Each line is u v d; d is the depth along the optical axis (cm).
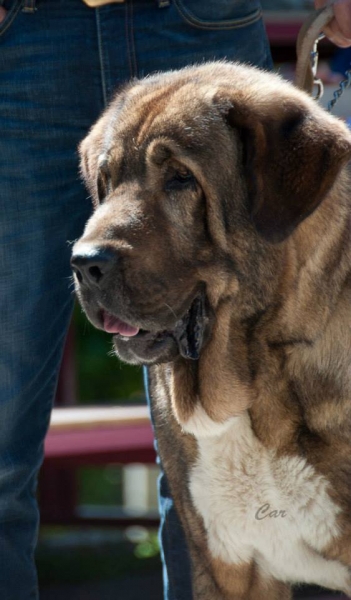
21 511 869
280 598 838
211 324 761
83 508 1769
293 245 740
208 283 749
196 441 780
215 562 802
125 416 1216
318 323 748
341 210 759
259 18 890
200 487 784
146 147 741
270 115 729
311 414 748
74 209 861
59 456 1188
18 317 840
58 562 1494
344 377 744
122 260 711
